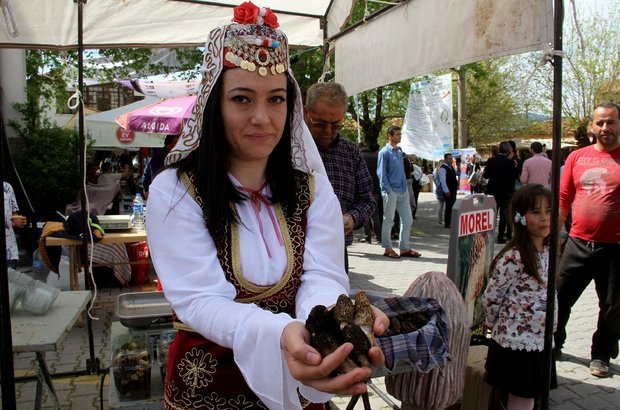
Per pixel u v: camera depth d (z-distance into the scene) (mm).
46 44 3879
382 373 1897
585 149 3873
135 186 14133
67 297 2721
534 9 2082
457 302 2418
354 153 3346
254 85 1214
